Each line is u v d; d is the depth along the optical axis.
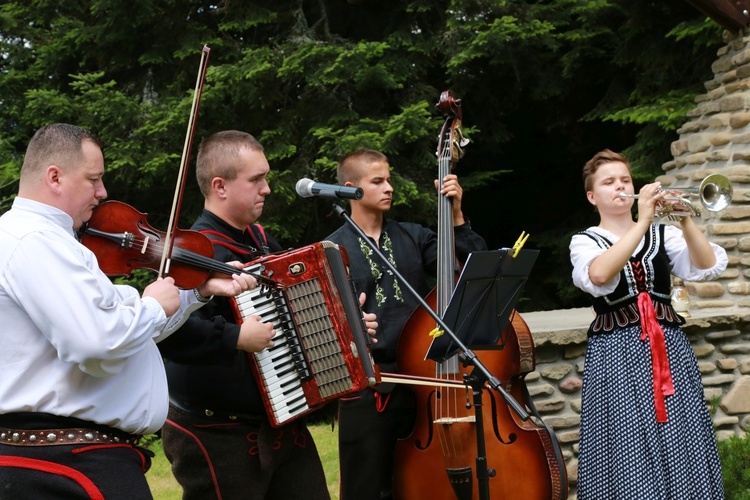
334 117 8.05
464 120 9.55
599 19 9.00
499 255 2.93
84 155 2.31
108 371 2.22
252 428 2.87
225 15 8.58
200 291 2.61
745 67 6.23
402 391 3.59
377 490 3.55
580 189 10.64
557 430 4.44
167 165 7.81
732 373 4.82
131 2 7.80
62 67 8.72
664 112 8.20
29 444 2.22
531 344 3.58
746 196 5.66
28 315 2.23
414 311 3.56
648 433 3.32
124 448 2.35
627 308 3.42
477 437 3.03
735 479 4.40
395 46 8.49
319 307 2.79
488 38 8.05
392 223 3.87
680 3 8.50
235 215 2.97
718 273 3.55
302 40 8.27
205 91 7.68
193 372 2.82
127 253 2.52
